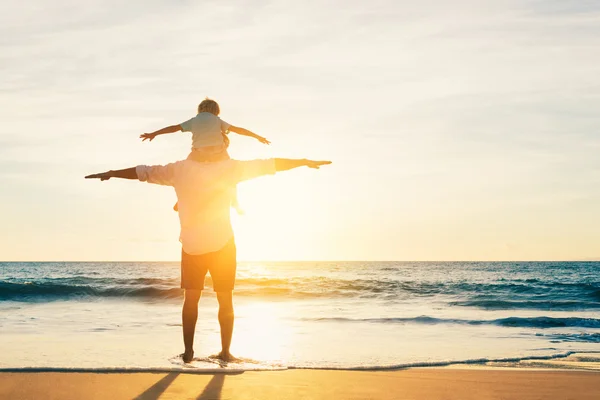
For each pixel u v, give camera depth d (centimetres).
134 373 426
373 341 764
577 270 6638
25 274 5094
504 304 1667
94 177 460
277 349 659
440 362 549
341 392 374
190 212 472
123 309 1343
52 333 779
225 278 490
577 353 655
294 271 6391
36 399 334
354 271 6438
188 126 473
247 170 467
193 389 369
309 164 471
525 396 376
